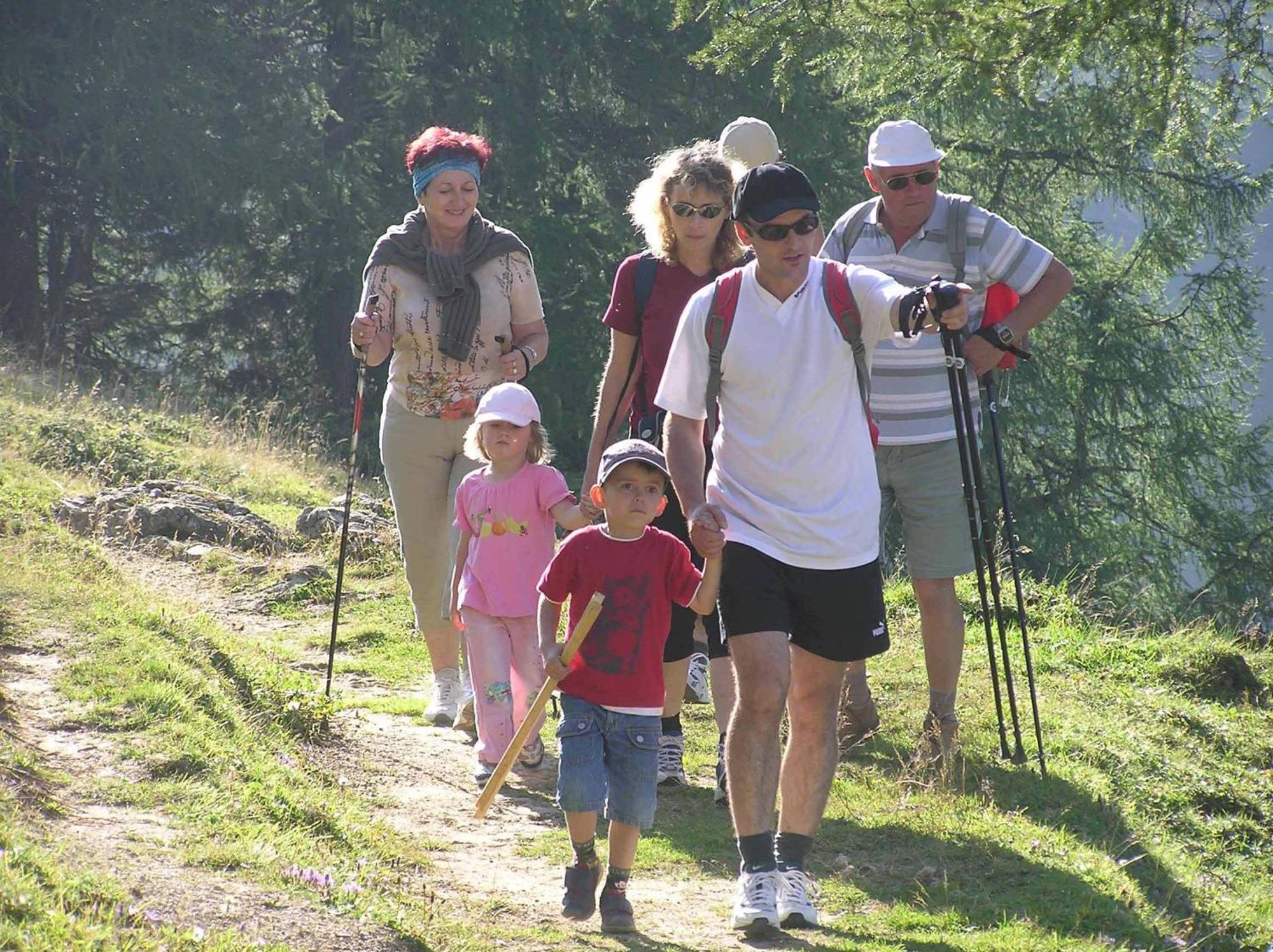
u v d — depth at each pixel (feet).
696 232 64.85
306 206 267.80
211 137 257.75
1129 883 56.49
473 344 72.95
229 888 43.88
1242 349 337.72
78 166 257.34
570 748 49.88
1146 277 328.90
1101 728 75.87
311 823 53.31
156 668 61.52
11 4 252.62
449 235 73.20
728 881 56.70
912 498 68.74
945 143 297.94
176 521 116.88
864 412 51.24
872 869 57.47
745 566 50.06
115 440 144.97
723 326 50.62
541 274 280.51
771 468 50.44
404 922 44.83
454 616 68.23
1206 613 307.58
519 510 67.15
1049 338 316.19
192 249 287.07
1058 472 317.42
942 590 68.90
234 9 270.67
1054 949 49.44
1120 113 125.70
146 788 50.62
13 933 35.65
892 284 49.88
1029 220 318.45
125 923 39.19
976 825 61.11
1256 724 81.51
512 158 285.84
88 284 289.12
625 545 50.88
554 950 46.80
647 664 50.55
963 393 64.95
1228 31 112.98
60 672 59.88
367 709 77.66
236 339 304.09
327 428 269.44
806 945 48.16
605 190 306.96
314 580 107.14
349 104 296.51
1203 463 327.88
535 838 59.88
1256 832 67.82
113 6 253.44
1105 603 109.19
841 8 135.64
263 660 76.18
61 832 45.29
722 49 145.07
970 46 118.01
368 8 285.02
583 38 281.95
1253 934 55.36
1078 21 112.37
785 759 52.29
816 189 283.38
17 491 119.85
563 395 289.33
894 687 81.82
